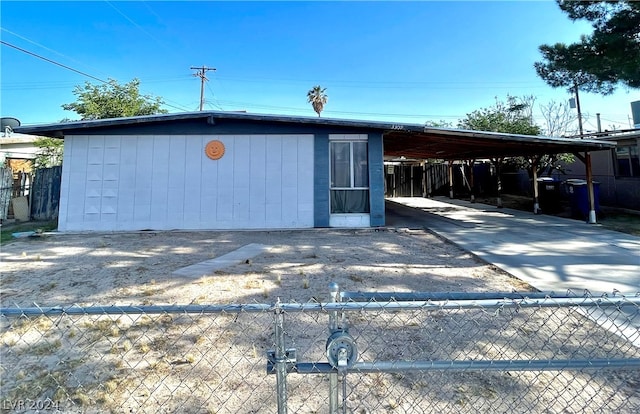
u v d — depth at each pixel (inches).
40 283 170.9
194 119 359.6
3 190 454.3
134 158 357.1
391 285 169.2
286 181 362.6
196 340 110.6
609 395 81.9
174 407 78.0
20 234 317.7
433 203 621.9
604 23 325.4
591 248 249.0
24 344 107.3
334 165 365.7
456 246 263.0
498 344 107.4
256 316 130.3
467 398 81.0
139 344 107.4
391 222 395.9
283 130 363.6
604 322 120.4
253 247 263.7
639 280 172.9
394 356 100.3
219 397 81.9
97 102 668.1
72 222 350.3
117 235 322.7
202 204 359.6
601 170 508.7
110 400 80.0
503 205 567.8
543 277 180.5
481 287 166.1
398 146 484.7
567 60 339.0
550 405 78.3
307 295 154.1
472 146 440.5
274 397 82.0
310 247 263.4
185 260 221.3
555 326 120.6
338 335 59.5
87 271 193.3
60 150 626.2
